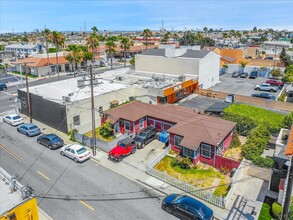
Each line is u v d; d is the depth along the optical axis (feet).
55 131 115.96
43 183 76.23
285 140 74.23
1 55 336.90
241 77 229.04
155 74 179.01
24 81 218.38
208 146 85.20
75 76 196.13
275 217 60.13
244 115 112.68
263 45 396.78
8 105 155.22
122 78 162.40
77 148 89.76
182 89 157.79
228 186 73.61
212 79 195.62
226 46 399.85
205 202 67.15
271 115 113.60
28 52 338.95
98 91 133.28
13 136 111.04
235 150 96.22
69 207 65.77
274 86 184.24
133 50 354.95
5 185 54.08
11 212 45.06
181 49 185.37
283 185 63.98
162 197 69.72
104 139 107.04
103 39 476.95
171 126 105.81
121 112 112.37
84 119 118.11
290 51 327.26
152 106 117.70
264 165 77.25
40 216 62.54
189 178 78.38
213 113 122.52
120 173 81.82
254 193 70.03
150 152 95.50
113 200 68.44
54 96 127.03
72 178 78.84
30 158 91.56
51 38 250.57
